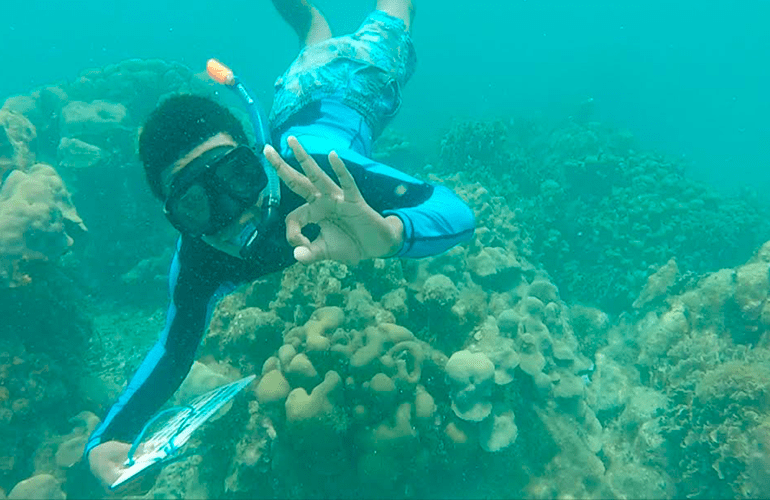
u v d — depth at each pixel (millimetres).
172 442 1670
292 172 1312
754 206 12047
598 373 5848
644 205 8633
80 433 4984
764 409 4078
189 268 2037
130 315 7445
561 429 4531
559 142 11781
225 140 1673
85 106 8359
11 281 4809
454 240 1876
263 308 4914
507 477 4227
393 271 4758
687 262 7852
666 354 5543
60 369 5273
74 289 5898
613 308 7477
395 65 3158
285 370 3816
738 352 5066
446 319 4711
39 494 4141
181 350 2199
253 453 3967
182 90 10172
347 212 1387
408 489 4004
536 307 5277
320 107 2684
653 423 4832
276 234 1780
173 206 1604
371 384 3680
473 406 3996
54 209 5230
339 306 4395
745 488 3912
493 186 9344
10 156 6137
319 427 3566
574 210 9016
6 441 4605
